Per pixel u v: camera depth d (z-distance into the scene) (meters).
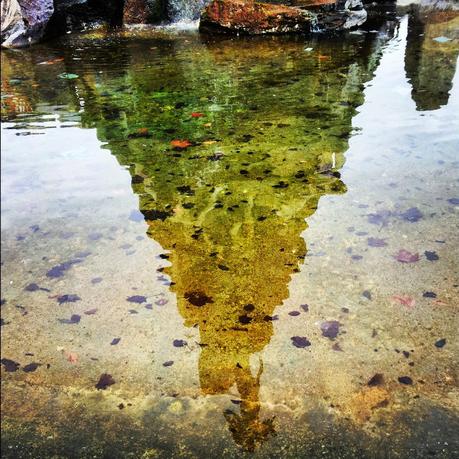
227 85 5.50
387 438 1.61
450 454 1.55
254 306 2.24
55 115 4.79
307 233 2.71
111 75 6.14
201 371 1.93
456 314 2.10
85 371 1.97
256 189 3.19
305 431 1.66
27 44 8.28
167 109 4.81
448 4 8.94
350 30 8.02
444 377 1.82
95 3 9.43
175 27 8.95
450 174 3.15
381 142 3.71
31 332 2.19
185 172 3.49
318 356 1.95
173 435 1.68
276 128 4.16
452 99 4.50
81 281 2.49
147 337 2.12
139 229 2.87
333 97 4.84
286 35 7.99
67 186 3.39
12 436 1.72
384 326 2.07
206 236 2.76
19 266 2.63
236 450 1.61
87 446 1.67
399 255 2.48
